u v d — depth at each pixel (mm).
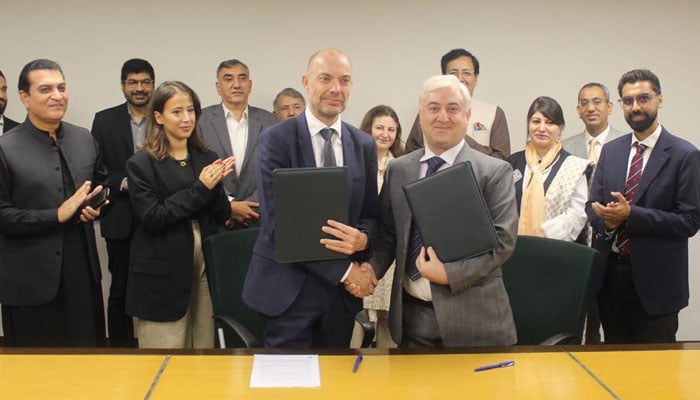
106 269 3986
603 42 4020
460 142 1982
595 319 3295
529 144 3195
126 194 3375
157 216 2512
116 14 3895
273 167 1946
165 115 2600
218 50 3953
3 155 2465
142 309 2570
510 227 1896
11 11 3854
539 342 2230
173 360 1659
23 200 2500
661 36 4012
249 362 1647
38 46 3885
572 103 4059
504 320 1965
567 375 1580
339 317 2020
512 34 4012
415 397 1460
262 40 3963
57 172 2551
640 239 2598
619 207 2545
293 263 1945
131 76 3449
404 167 2031
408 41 4000
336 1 3961
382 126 3301
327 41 3979
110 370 1594
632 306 2689
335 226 1818
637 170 2695
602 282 2740
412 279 2008
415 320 2039
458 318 1914
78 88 3920
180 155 2676
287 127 1970
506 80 4039
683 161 2572
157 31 3920
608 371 1604
